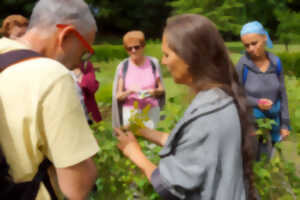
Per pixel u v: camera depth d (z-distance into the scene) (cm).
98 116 336
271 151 283
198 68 127
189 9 2556
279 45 1892
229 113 125
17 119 109
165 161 132
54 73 111
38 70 111
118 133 162
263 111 302
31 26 126
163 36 132
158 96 407
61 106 110
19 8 3178
